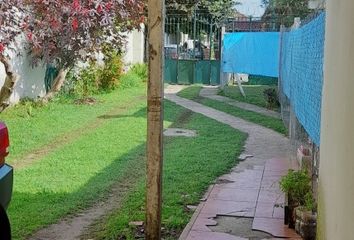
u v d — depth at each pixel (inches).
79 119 466.0
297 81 265.1
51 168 290.5
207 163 302.7
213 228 192.1
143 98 648.4
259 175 276.2
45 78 585.9
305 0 395.2
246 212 210.4
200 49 898.7
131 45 901.2
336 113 121.3
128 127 430.3
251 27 792.9
